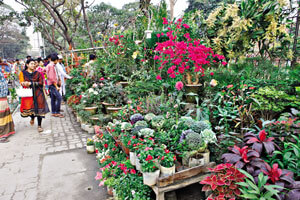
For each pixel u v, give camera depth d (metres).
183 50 3.40
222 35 4.42
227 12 4.07
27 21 18.06
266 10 3.63
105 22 22.28
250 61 3.96
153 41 5.18
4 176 2.85
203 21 4.87
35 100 4.39
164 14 5.93
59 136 4.34
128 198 2.09
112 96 4.62
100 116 4.32
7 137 4.32
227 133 2.41
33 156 3.43
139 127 2.54
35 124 5.21
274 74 3.14
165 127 2.62
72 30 18.33
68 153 3.53
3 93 4.10
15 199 2.37
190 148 2.12
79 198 2.38
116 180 2.24
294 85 2.74
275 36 3.66
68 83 7.22
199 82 3.61
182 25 4.50
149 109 3.19
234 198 1.55
